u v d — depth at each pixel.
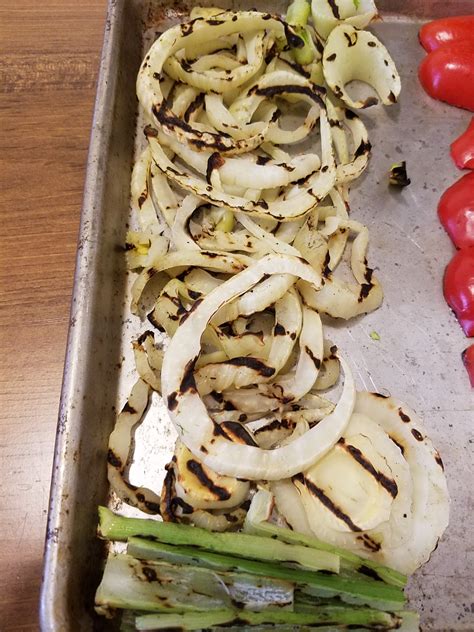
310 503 0.21
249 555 0.19
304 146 0.31
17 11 0.34
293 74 0.30
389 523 0.21
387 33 0.34
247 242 0.26
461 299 0.26
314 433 0.22
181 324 0.23
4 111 0.31
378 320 0.27
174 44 0.28
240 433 0.22
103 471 0.23
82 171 0.30
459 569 0.22
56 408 0.25
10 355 0.26
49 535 0.19
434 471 0.23
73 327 0.23
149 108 0.27
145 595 0.19
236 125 0.28
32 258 0.28
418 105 0.32
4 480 0.24
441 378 0.26
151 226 0.27
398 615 0.20
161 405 0.24
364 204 0.30
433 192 0.30
